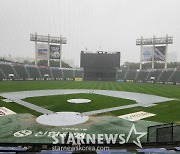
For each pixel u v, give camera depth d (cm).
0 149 1005
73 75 9150
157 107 2583
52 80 8181
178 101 3078
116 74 8725
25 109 2358
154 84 7012
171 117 2061
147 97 3506
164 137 1209
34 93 3784
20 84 5788
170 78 7356
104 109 2417
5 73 7481
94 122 1836
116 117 2038
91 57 8631
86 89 4719
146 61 8431
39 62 11112
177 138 1219
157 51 8112
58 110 2333
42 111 2267
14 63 8238
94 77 8781
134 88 5262
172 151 1004
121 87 5506
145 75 8369
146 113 2230
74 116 2053
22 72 8006
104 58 8600
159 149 1040
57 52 8731
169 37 7756
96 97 3359
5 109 2339
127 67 12912
